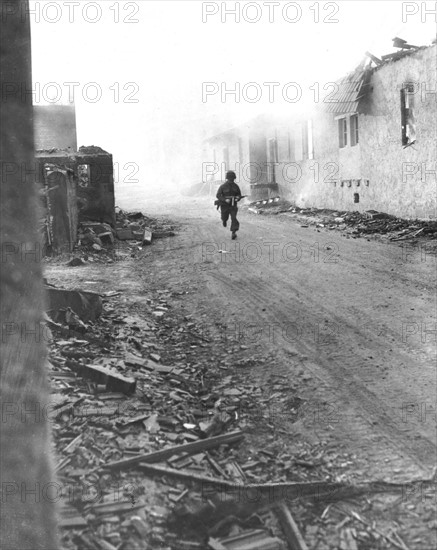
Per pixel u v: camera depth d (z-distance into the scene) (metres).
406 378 6.95
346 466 5.11
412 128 20.02
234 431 5.73
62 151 19.94
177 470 4.84
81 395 6.05
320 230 19.92
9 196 2.58
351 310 9.80
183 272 13.61
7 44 2.54
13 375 2.72
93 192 19.58
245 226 21.83
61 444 5.02
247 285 11.97
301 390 6.76
